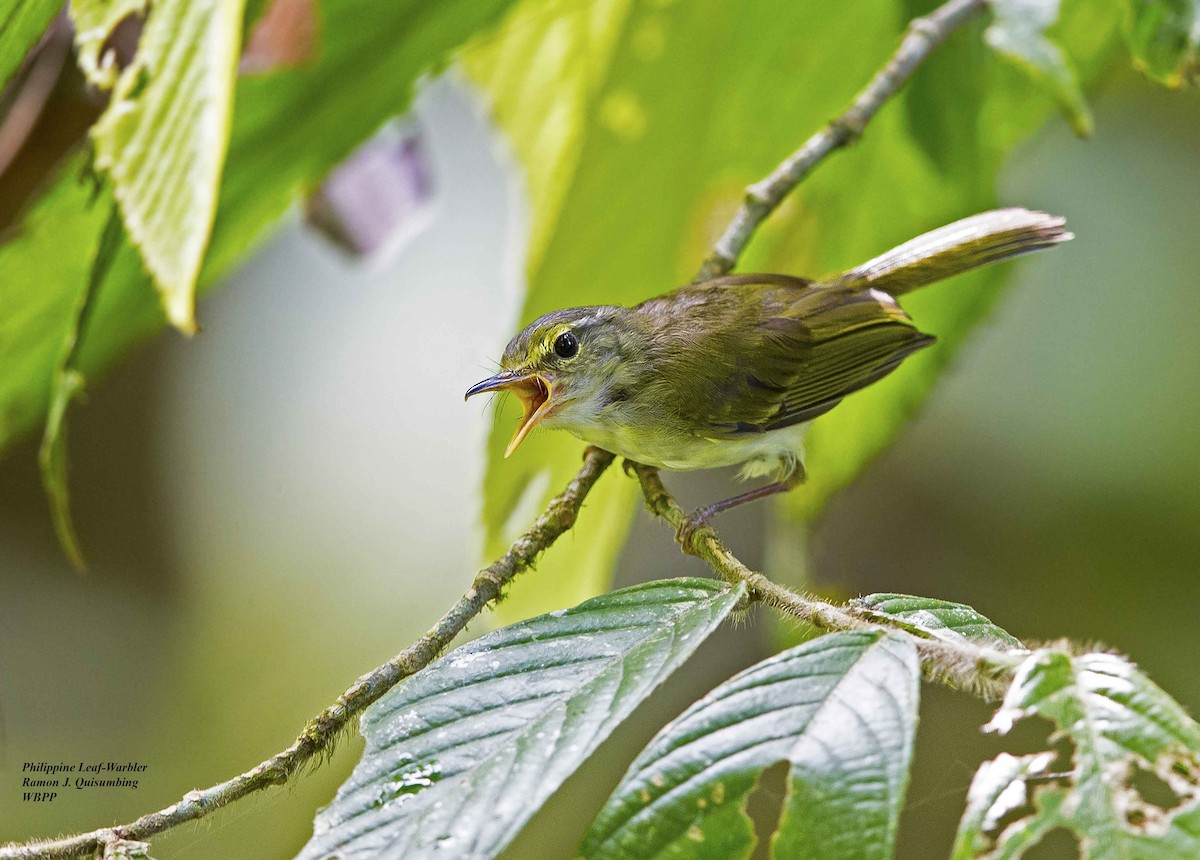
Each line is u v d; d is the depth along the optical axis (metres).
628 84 9.80
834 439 10.07
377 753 4.59
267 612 13.55
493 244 13.49
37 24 5.34
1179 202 12.36
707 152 10.06
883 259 8.80
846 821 3.89
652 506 7.50
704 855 4.02
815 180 10.04
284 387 14.35
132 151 4.36
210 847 10.31
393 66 7.84
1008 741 12.34
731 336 8.39
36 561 14.30
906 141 9.85
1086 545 12.62
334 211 9.33
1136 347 12.20
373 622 13.26
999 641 4.83
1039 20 7.03
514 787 4.28
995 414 12.62
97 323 7.78
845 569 13.17
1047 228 8.60
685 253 10.30
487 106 9.83
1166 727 4.03
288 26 7.40
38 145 6.79
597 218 10.03
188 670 13.32
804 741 4.09
